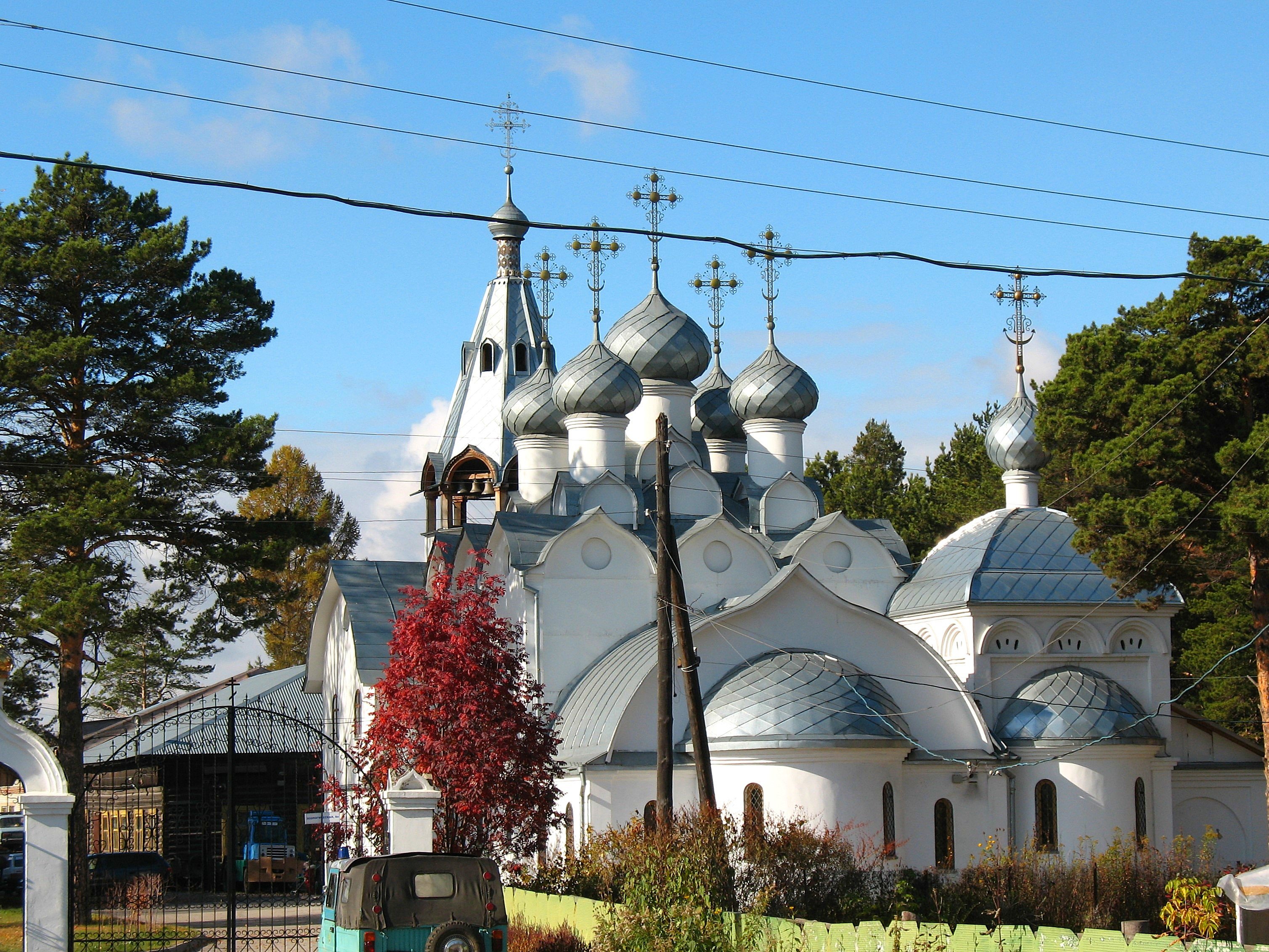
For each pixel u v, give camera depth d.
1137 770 40.56
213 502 39.56
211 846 47.19
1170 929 20.11
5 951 28.45
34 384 35.97
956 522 70.94
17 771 23.69
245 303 40.12
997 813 39.47
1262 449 34.69
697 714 29.59
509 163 56.16
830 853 28.30
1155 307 40.47
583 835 37.06
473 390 54.03
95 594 34.75
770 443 50.31
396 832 26.69
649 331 50.44
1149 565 35.44
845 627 40.09
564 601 42.03
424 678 30.20
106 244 38.19
